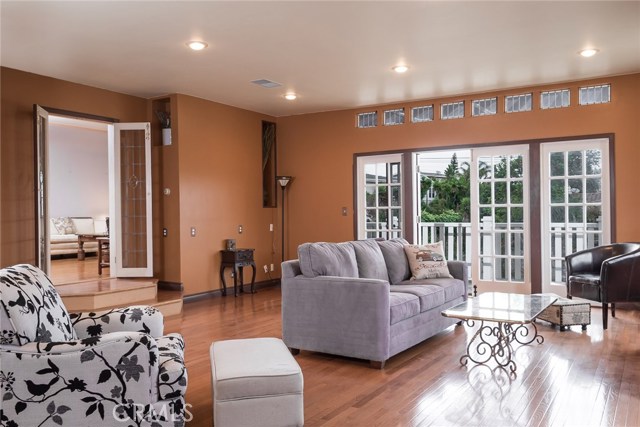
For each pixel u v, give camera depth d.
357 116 7.82
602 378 3.61
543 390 3.40
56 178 10.55
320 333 4.21
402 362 4.11
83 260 9.78
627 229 5.94
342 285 4.09
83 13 4.03
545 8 4.03
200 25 4.31
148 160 6.63
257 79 6.08
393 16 4.16
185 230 6.79
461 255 8.42
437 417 2.99
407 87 6.54
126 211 6.70
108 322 2.87
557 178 6.39
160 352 2.53
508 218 6.73
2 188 5.38
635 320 5.48
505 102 6.70
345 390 3.47
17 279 2.35
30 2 3.81
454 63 5.50
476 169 6.91
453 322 5.22
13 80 5.52
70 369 2.20
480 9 4.03
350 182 7.82
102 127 10.66
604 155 6.08
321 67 5.61
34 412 2.18
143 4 3.87
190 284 6.86
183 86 6.38
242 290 7.61
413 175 7.36
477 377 3.70
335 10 4.02
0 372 2.15
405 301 4.23
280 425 2.65
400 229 7.45
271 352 2.98
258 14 4.08
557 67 5.68
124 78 5.98
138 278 6.67
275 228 8.41
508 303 4.22
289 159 8.36
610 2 3.91
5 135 5.43
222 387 2.58
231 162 7.54
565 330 5.06
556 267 6.43
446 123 7.05
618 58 5.36
